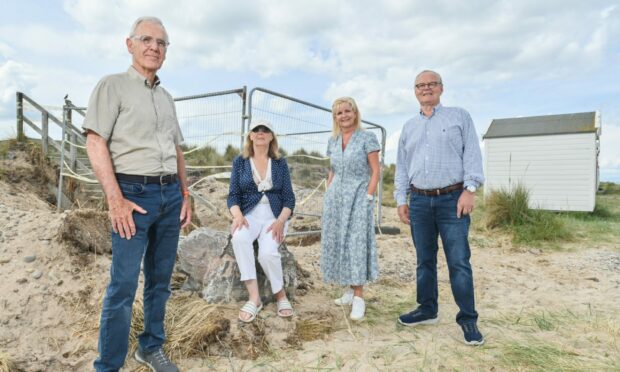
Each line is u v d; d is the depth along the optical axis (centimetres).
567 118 1430
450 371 270
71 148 881
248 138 349
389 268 529
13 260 345
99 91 223
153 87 244
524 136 1412
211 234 379
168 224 249
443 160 311
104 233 378
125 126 230
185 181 279
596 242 739
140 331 289
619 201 1741
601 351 300
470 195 302
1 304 303
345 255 357
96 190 913
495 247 688
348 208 358
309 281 439
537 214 789
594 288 479
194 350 282
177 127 268
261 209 346
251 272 324
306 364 278
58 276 336
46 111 946
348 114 362
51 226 390
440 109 319
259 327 312
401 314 376
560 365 275
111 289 228
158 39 234
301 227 731
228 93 548
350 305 385
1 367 253
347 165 364
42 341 284
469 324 307
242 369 270
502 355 290
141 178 232
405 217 353
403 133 346
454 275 310
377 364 278
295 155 645
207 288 341
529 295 450
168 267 258
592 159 1312
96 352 277
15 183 849
